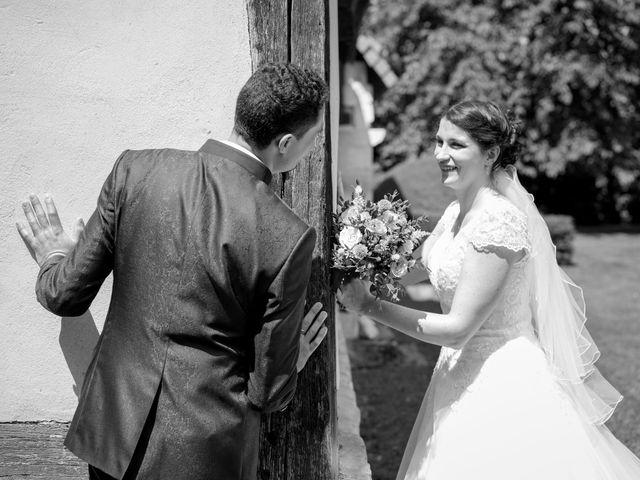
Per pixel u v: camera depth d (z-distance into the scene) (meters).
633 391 5.68
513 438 2.30
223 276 1.66
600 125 16.98
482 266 2.23
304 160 2.21
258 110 1.74
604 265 13.18
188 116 2.29
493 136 2.30
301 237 1.70
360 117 7.89
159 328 1.68
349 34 5.55
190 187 1.71
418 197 9.56
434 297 9.39
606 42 16.64
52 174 2.28
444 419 2.43
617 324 8.29
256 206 1.70
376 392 5.79
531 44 16.00
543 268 2.43
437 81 16.05
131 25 2.25
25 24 2.22
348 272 2.21
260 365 1.70
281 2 2.22
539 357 2.40
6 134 2.25
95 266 1.77
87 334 2.34
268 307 1.67
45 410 2.35
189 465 1.66
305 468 2.28
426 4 16.30
